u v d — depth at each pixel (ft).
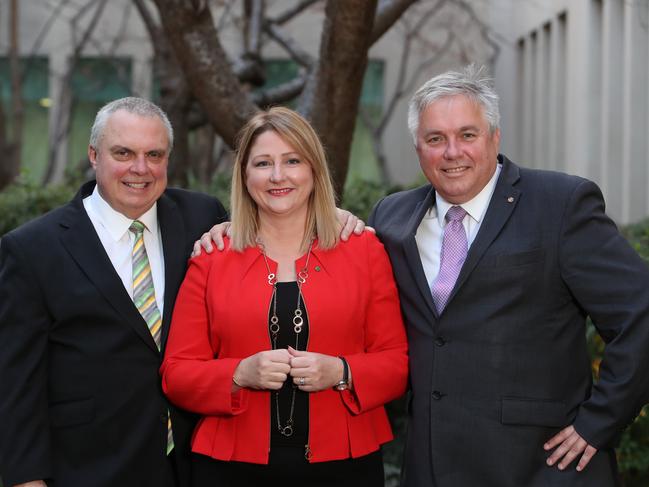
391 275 10.43
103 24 47.01
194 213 11.13
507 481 9.33
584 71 29.81
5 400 9.57
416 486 9.78
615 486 9.62
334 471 9.87
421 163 9.94
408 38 39.06
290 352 9.50
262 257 10.23
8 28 48.21
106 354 9.82
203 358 10.05
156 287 10.44
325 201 10.21
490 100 9.73
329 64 15.55
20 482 9.43
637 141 26.99
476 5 43.80
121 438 9.89
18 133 36.60
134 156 9.88
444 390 9.63
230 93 16.98
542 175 9.90
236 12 40.81
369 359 9.88
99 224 10.33
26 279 9.74
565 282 9.41
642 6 22.40
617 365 9.05
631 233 19.70
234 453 9.87
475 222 10.02
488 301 9.53
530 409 9.36
